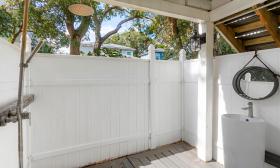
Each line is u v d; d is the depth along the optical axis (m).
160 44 6.51
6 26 3.91
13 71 1.74
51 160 2.62
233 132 2.27
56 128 2.63
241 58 2.57
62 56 2.63
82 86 2.80
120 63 3.10
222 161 2.86
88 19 5.37
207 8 2.86
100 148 2.99
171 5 2.59
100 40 6.13
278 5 2.39
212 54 2.95
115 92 3.08
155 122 3.50
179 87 3.78
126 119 3.20
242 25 3.08
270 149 2.26
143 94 3.35
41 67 2.49
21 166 1.20
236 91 2.54
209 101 2.95
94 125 2.92
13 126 1.77
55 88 2.60
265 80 2.26
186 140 3.74
